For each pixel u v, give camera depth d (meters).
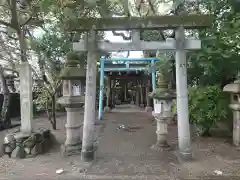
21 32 5.53
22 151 4.89
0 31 6.21
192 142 5.93
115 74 15.07
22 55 5.68
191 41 4.43
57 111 12.92
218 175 3.77
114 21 4.30
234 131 5.59
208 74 6.65
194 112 6.39
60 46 6.48
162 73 5.67
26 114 5.23
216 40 5.46
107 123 9.62
